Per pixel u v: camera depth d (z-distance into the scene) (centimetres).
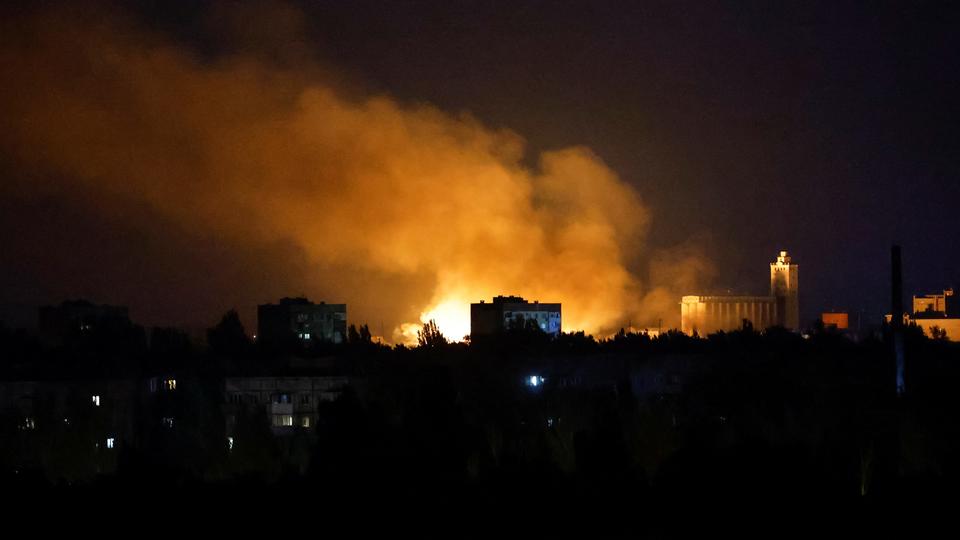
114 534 8719
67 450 10662
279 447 11162
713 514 8994
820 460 10119
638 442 10456
